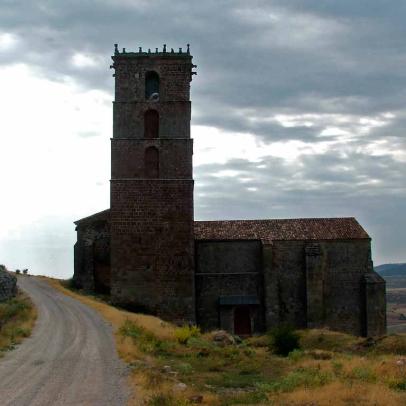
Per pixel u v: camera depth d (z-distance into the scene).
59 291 65.69
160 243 62.44
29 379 26.05
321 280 63.88
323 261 64.62
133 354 33.72
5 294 57.56
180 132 63.84
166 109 64.12
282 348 46.88
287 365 37.72
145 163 63.56
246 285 64.62
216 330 59.81
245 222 67.75
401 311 168.12
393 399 22.41
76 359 31.41
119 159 63.44
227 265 65.00
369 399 22.47
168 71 64.62
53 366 29.30
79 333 41.25
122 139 63.59
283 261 64.69
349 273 64.94
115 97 64.31
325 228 66.62
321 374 28.59
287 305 64.25
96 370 28.30
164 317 61.66
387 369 29.56
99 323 46.41
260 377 33.16
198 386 28.36
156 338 45.09
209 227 66.88
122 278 62.03
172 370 32.66
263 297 64.12
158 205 62.81
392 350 44.69
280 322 63.75
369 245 65.25
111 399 22.16
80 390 23.78
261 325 63.91
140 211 62.75
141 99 64.25
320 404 22.11
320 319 63.38
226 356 40.88
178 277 62.12
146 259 62.28
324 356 40.91
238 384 30.67
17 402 21.64
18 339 38.28
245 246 65.31
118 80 64.56
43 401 21.81
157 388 23.91
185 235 62.50
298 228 66.62
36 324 45.12
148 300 61.84
